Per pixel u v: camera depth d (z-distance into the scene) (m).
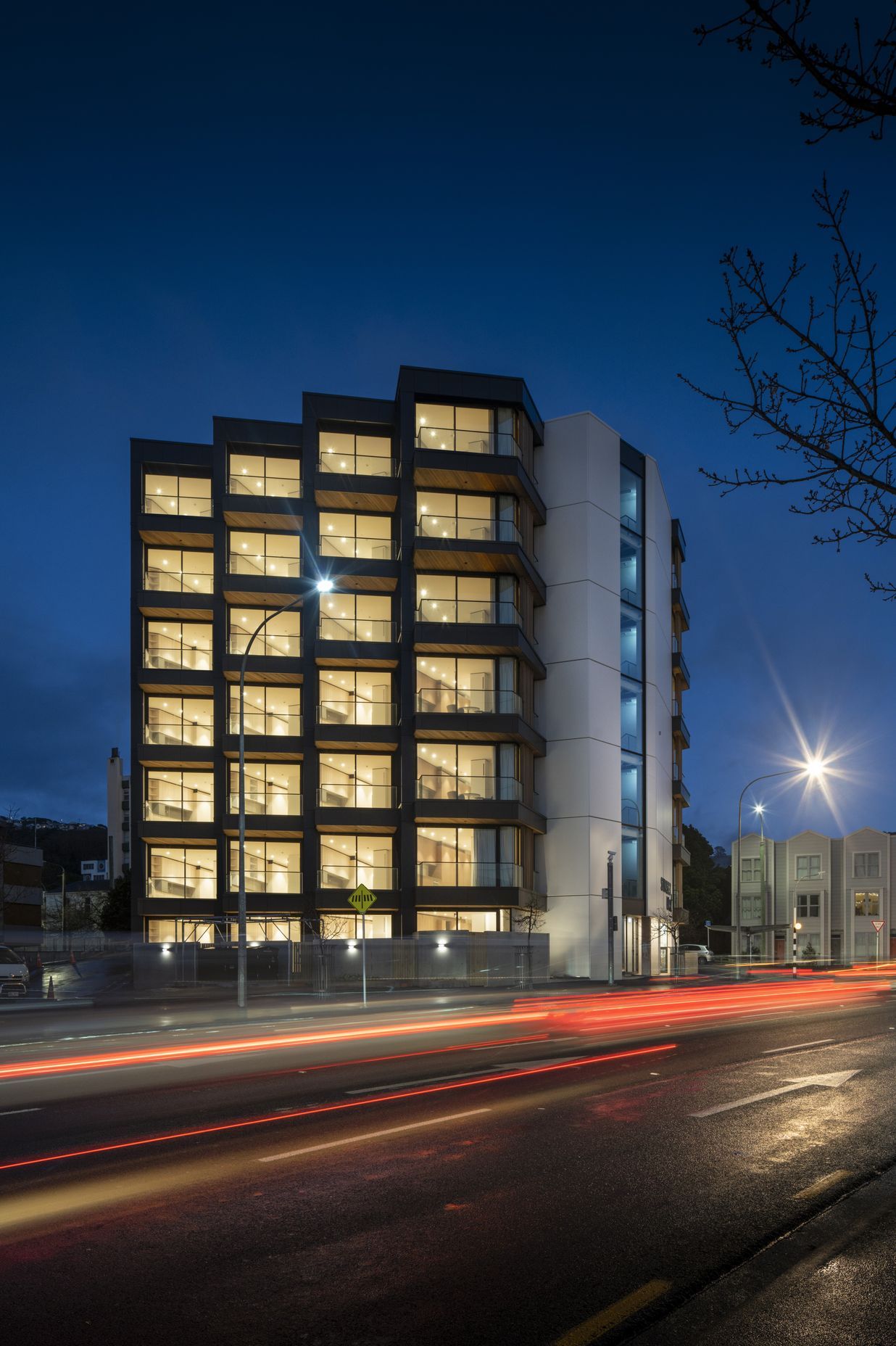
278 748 44.50
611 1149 9.12
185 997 32.75
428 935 39.91
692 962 55.91
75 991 37.12
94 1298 5.53
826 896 73.19
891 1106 11.39
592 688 46.59
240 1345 4.93
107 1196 7.52
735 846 55.62
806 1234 6.66
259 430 46.84
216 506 46.09
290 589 45.16
